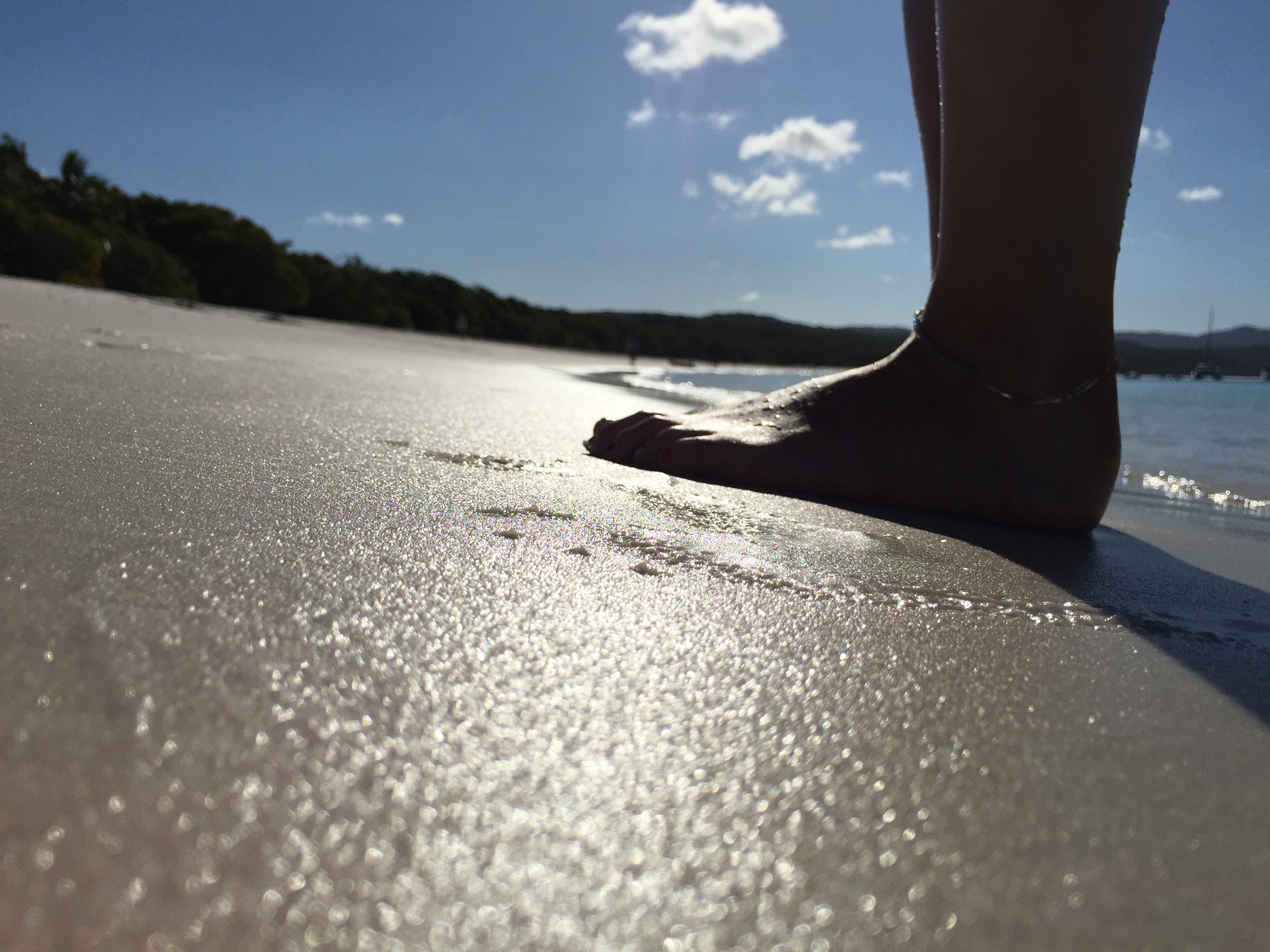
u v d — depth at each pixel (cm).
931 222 56
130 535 21
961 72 41
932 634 21
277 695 14
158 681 14
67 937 8
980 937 10
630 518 31
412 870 10
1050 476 42
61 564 18
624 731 14
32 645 14
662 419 49
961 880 11
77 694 13
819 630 20
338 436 43
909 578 27
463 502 31
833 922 10
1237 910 11
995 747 15
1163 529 47
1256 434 113
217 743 12
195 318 217
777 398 50
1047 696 17
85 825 10
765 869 11
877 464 43
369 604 18
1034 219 41
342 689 14
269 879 9
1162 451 93
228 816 10
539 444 49
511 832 11
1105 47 39
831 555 29
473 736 13
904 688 17
